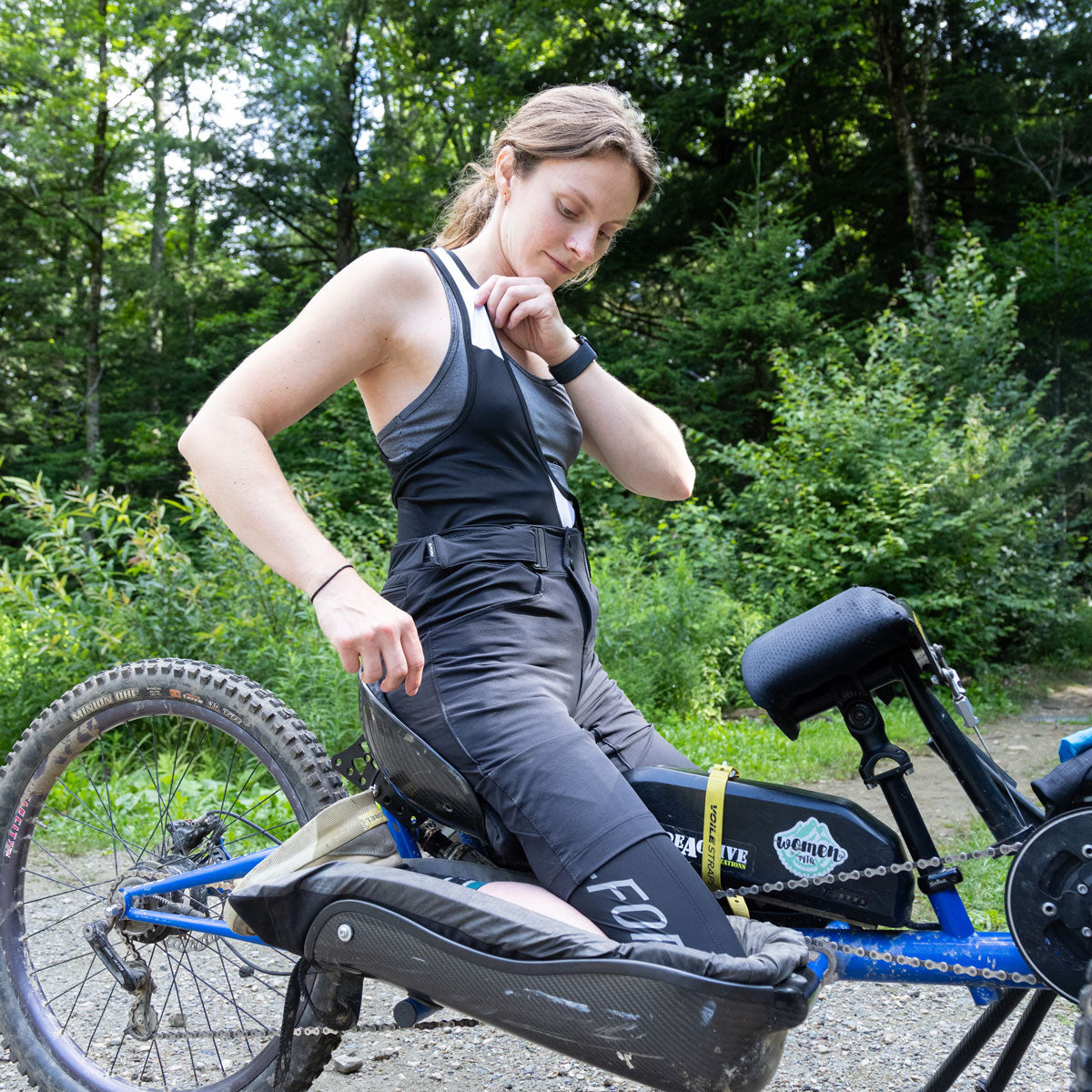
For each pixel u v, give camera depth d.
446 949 1.44
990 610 8.65
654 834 1.46
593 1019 1.35
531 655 1.58
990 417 9.67
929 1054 2.29
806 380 9.79
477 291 1.67
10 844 2.08
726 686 7.72
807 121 17.39
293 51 18.86
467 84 18.91
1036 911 1.42
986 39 17.72
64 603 6.05
